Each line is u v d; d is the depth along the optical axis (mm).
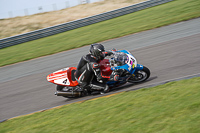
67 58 23250
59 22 53344
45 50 28844
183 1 41438
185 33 21781
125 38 25703
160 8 39688
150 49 19641
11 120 12375
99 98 12516
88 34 32562
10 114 13688
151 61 16641
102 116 9859
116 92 12805
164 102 9508
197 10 31203
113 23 36531
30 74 20891
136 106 9891
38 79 18938
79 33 34781
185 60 14930
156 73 14094
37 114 12414
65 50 26781
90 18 40594
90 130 8992
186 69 13438
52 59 24234
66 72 14516
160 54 17609
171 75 13141
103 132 8570
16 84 19047
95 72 12383
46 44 32188
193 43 18062
